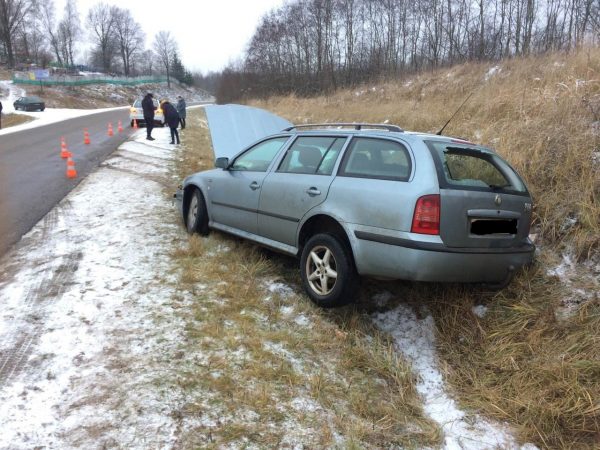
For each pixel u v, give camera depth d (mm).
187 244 5480
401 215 3430
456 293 4180
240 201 5047
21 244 5480
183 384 2986
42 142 16797
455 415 3129
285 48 45156
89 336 3434
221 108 13906
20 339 3361
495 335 3783
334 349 3648
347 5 38438
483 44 24391
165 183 8977
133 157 12562
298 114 20359
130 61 113188
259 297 4262
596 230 4281
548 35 22953
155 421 2658
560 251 4387
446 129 8461
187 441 2547
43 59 84875
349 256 3834
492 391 3299
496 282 3830
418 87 16984
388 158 3791
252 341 3531
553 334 3611
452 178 3559
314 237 4098
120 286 4277
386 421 2979
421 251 3332
